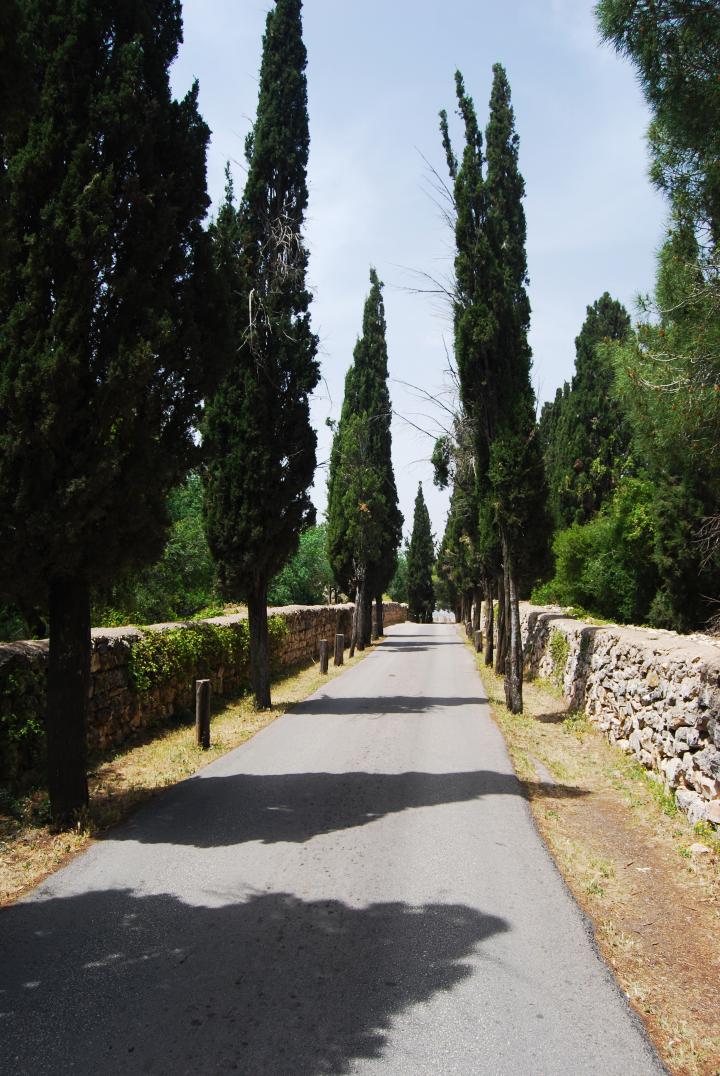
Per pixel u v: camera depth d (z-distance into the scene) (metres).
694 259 7.62
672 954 3.96
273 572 12.68
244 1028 3.17
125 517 5.98
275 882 4.82
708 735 5.90
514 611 12.38
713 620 11.95
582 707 11.66
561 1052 3.00
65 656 6.06
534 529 12.38
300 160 13.16
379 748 9.14
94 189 5.69
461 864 5.13
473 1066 2.90
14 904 4.48
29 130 5.81
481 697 14.10
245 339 12.05
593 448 24.81
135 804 6.67
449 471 18.44
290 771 7.93
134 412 5.96
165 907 4.43
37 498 5.54
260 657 12.47
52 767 6.00
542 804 6.82
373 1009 3.31
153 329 6.00
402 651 26.75
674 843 5.69
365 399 30.52
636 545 18.95
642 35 6.51
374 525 27.39
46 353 5.52
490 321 12.37
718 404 7.48
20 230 5.77
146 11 6.35
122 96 5.93
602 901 4.66
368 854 5.33
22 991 3.48
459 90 12.55
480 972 3.65
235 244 12.53
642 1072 2.87
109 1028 3.17
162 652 10.71
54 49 5.93
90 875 4.93
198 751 8.92
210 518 12.44
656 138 7.48
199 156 6.68
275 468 12.30
